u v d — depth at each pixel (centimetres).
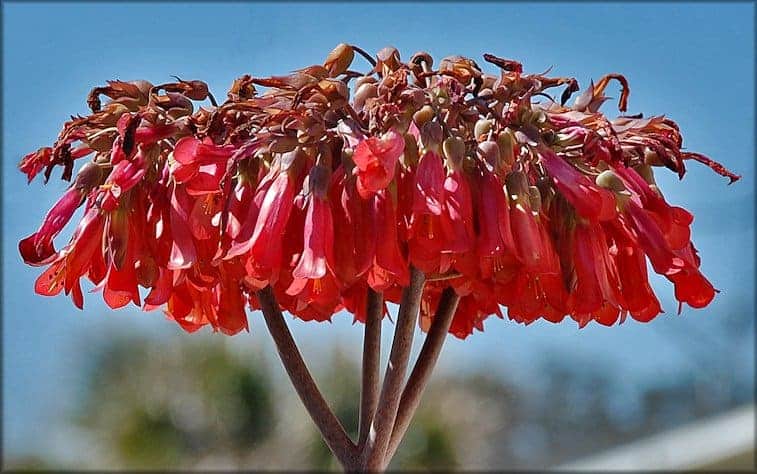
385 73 42
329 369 172
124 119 40
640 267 42
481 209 40
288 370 43
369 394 43
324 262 39
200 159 40
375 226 40
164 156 41
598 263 41
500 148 40
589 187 40
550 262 40
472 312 49
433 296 49
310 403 43
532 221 40
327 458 177
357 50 43
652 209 41
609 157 40
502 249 39
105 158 42
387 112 40
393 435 43
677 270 40
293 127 40
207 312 45
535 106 41
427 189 39
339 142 41
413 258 39
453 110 40
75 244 41
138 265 41
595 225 41
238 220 40
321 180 40
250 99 41
